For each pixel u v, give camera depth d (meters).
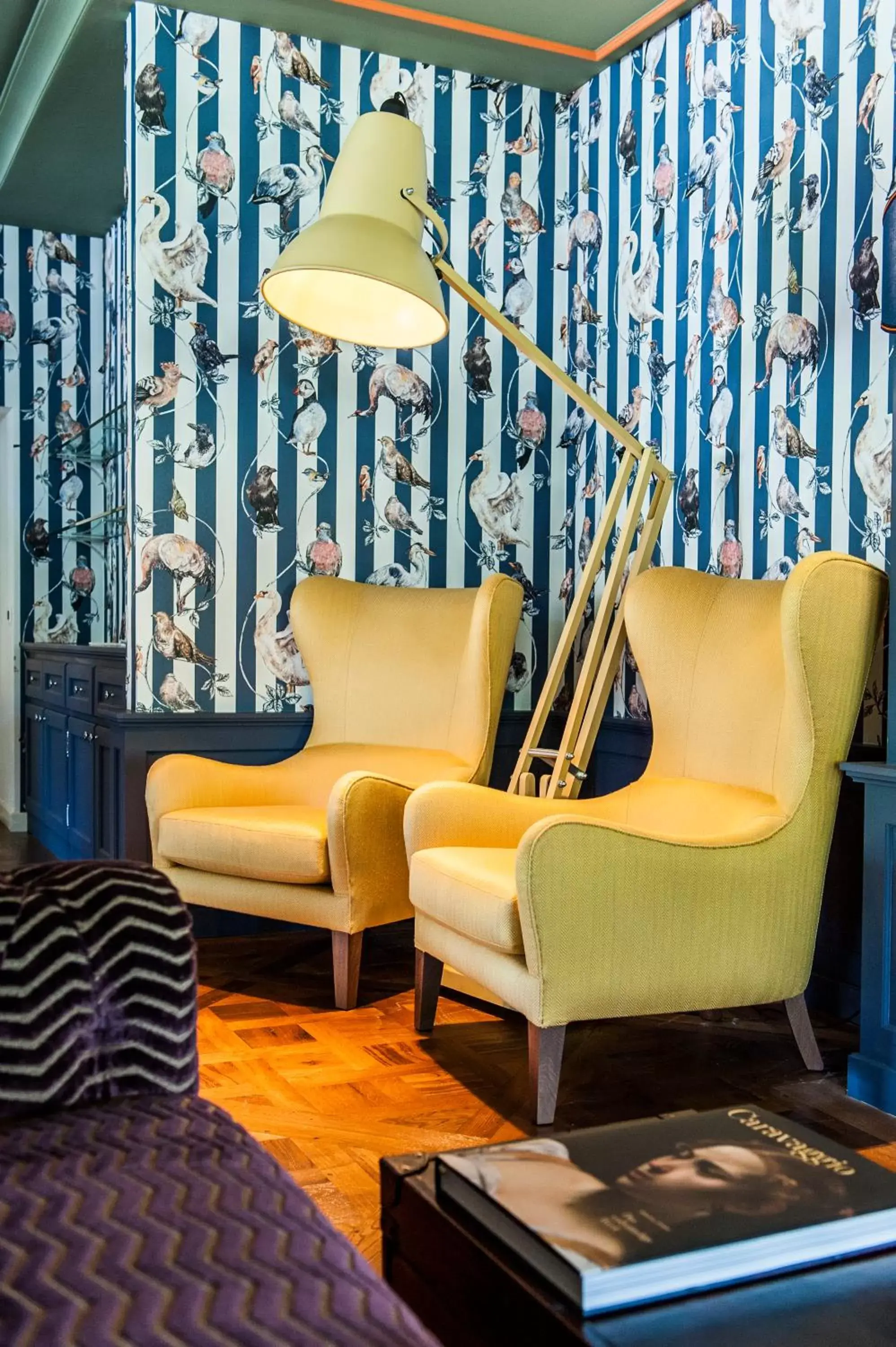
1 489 5.49
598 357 3.80
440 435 3.81
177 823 2.97
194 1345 0.63
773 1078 2.37
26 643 5.27
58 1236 0.75
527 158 3.91
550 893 2.04
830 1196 0.85
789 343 2.98
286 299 2.75
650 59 3.53
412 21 3.49
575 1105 2.19
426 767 3.10
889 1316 0.76
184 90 3.46
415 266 2.54
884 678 2.63
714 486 3.26
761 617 2.59
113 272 5.25
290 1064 2.40
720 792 2.50
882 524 2.70
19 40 3.82
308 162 3.61
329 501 3.67
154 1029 1.00
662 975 2.16
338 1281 0.71
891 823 2.21
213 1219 0.77
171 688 3.49
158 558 3.48
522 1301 0.79
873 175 2.73
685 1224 0.81
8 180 4.70
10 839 5.09
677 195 3.41
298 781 3.27
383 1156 1.93
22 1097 0.94
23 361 5.33
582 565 3.89
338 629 3.43
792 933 2.31
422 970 2.60
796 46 2.96
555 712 3.96
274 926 3.58
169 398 3.48
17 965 0.95
